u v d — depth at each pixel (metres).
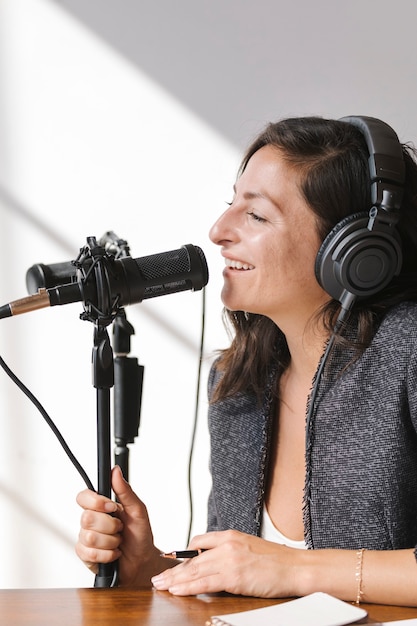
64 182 2.37
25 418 2.43
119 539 1.29
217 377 1.57
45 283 1.29
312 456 1.35
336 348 1.35
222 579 1.12
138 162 2.36
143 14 2.32
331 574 1.13
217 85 2.34
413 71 2.32
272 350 1.49
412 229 1.41
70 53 2.33
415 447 1.32
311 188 1.34
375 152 1.34
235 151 2.35
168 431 2.45
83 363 2.43
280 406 1.49
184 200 2.38
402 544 1.32
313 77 2.33
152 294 1.21
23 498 2.45
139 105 2.35
